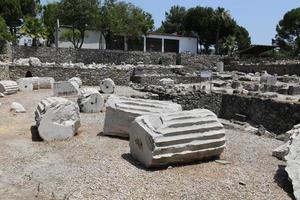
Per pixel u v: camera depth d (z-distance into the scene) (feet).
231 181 26.32
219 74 128.47
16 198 22.66
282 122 68.33
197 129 29.78
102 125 43.83
